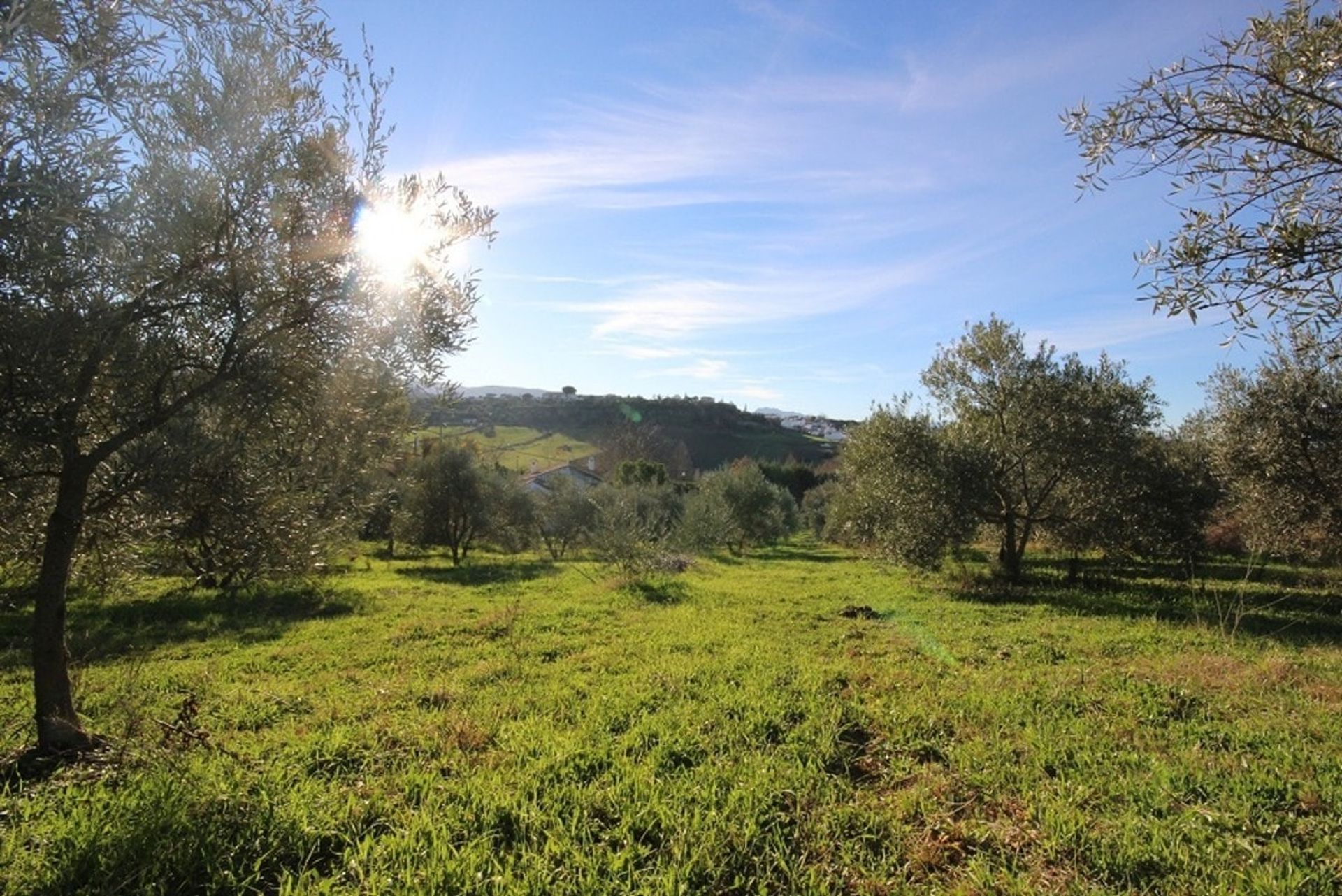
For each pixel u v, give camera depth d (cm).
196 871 388
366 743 627
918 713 711
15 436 388
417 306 547
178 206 427
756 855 433
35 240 353
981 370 1994
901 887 403
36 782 488
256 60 478
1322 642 1146
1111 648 1085
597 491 2703
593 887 388
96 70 399
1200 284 315
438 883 387
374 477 601
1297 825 476
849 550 3859
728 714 718
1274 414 1408
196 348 489
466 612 1588
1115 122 324
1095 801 515
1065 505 1989
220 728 699
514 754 596
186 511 486
